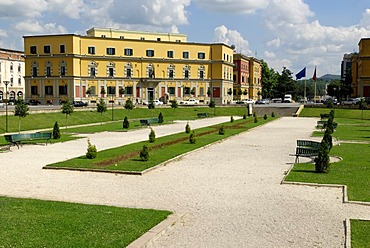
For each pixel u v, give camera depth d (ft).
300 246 36.94
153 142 114.01
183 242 37.99
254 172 72.84
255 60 461.37
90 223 41.68
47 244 35.94
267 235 39.75
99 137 135.13
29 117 175.11
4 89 388.98
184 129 163.22
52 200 51.67
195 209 48.70
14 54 404.57
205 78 350.64
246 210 48.32
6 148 103.45
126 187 60.49
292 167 76.43
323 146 71.20
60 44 303.48
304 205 50.49
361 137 131.13
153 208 48.83
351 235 38.96
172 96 341.00
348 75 424.05
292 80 524.93
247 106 284.20
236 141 122.31
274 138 130.52
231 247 36.65
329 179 64.64
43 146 110.63
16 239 37.06
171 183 63.41
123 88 323.98
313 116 253.24
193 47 346.13
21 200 51.03
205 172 72.84
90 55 311.27
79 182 63.98
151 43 333.42
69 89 302.86
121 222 42.16
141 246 36.04
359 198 52.75
